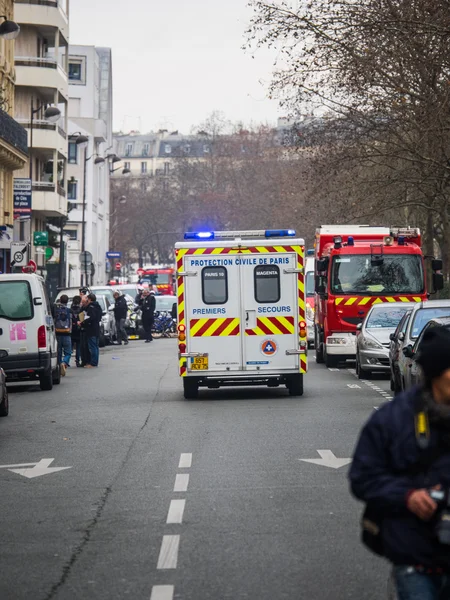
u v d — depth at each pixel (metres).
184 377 32.41
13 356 36.72
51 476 18.30
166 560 12.09
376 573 11.38
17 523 14.39
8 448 22.05
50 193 94.12
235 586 10.91
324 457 19.80
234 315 32.09
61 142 98.50
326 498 15.77
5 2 78.56
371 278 46.50
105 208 163.50
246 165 187.88
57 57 94.12
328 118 55.41
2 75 78.56
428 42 41.62
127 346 70.81
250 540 13.05
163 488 16.84
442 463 7.16
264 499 15.75
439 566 7.11
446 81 42.81
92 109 152.00
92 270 101.25
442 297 72.75
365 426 7.35
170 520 14.34
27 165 94.38
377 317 40.53
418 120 47.12
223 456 20.14
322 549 12.52
